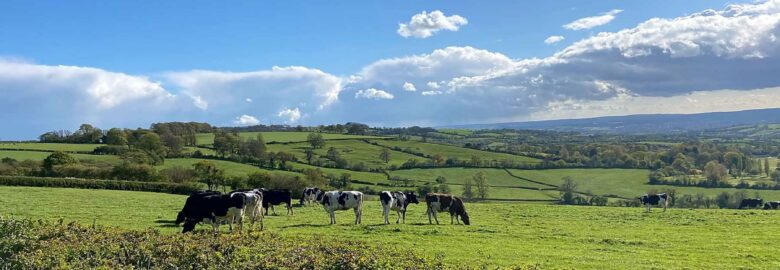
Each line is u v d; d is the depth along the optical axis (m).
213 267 15.31
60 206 39.72
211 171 83.38
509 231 30.30
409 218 38.06
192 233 20.53
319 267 15.39
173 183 67.12
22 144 111.00
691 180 109.94
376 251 18.16
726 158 136.12
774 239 28.05
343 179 98.94
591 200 90.44
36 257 15.93
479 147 164.00
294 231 27.91
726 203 89.88
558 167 126.69
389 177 107.75
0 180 61.28
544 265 20.45
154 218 33.59
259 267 15.34
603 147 172.00
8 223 18.77
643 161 134.38
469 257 21.67
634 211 44.56
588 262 21.44
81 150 103.88
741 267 20.97
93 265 15.54
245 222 30.84
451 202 34.12
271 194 40.12
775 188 103.81
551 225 34.16
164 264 15.56
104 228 20.53
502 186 105.69
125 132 130.00
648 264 21.31
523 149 173.62
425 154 142.50
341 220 35.34
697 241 27.30
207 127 165.88
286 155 116.75
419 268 16.16
